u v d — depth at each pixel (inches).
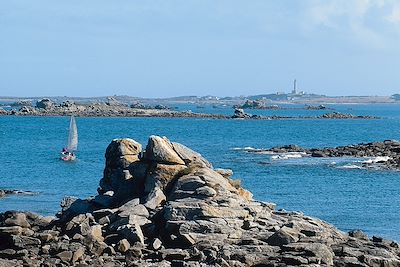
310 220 2534.5
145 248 2260.1
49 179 5477.4
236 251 2130.9
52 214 3703.3
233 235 2309.3
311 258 2059.5
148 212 2534.5
